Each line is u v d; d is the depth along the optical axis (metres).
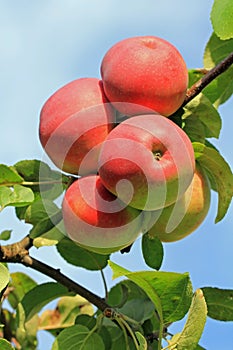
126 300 1.15
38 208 1.05
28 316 1.15
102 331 1.10
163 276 0.97
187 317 0.95
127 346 1.06
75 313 1.26
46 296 1.15
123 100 0.98
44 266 1.08
